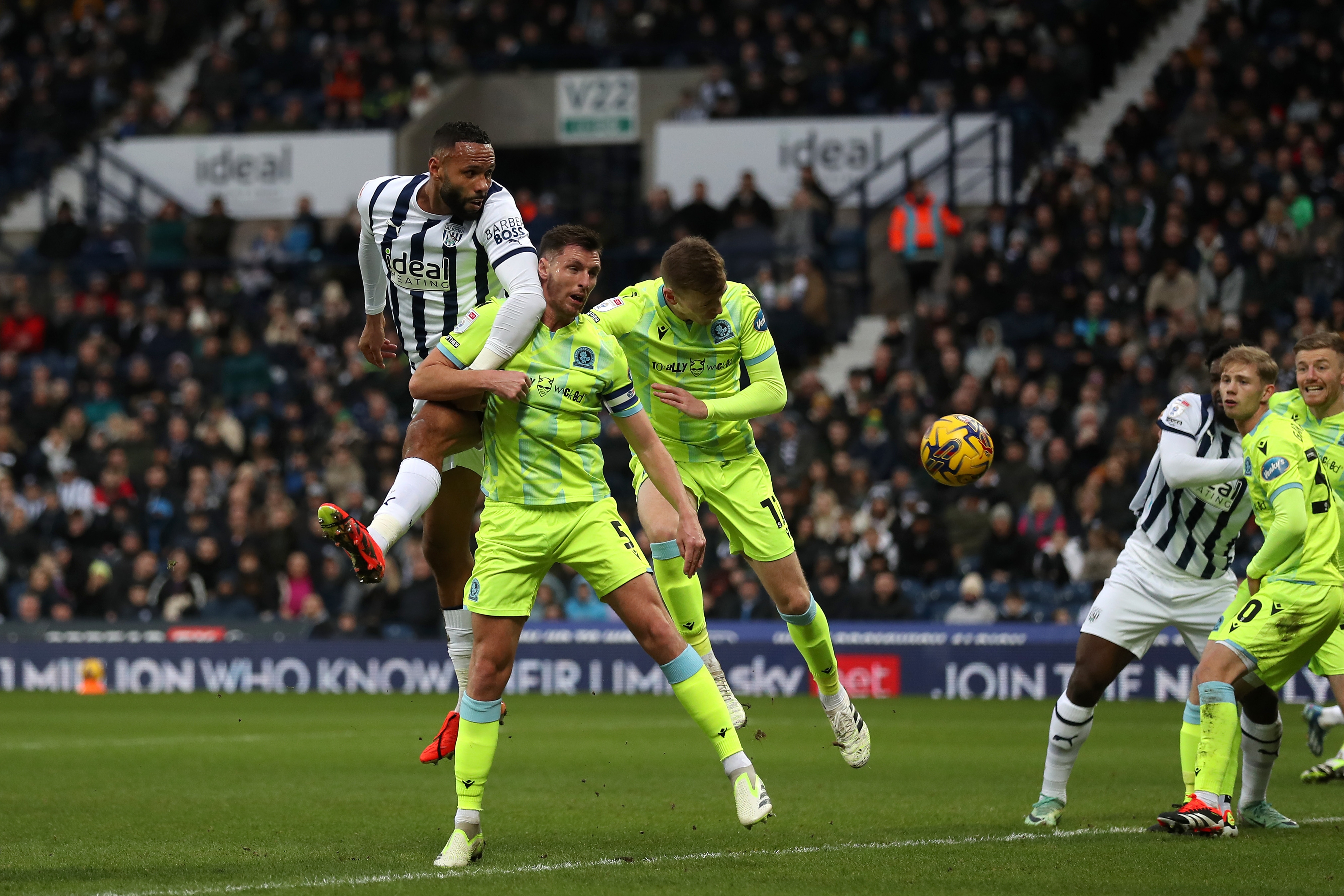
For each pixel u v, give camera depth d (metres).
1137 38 65.44
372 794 23.81
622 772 26.73
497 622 16.95
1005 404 49.28
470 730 16.94
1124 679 42.38
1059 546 44.31
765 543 22.30
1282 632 18.59
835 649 44.31
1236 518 19.42
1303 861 17.06
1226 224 53.41
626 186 67.25
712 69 62.69
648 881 15.88
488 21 69.00
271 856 17.64
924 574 45.81
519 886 15.54
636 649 45.53
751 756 29.14
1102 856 17.41
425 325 19.42
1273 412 18.81
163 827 20.12
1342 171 54.28
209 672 47.69
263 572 49.56
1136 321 51.09
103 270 63.41
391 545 17.30
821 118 59.94
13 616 51.56
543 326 17.20
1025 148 59.06
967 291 53.50
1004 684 43.12
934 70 61.41
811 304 55.62
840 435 49.50
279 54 70.44
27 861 17.33
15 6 75.31
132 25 73.94
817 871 16.53
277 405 58.03
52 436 56.88
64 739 32.59
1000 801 22.86
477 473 19.80
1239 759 28.20
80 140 71.50
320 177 64.56
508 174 68.25
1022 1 63.09
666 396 20.28
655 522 22.56
